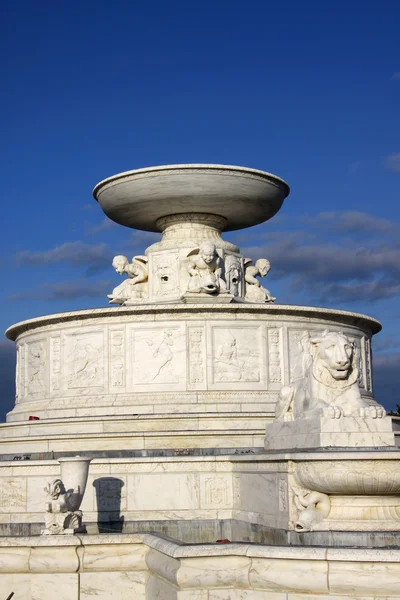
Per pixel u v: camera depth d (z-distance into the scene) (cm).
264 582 1053
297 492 1226
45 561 1307
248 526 1432
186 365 1962
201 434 1744
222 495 1582
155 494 1591
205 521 1552
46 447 1797
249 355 1988
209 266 2111
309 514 1197
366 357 2194
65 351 2066
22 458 1769
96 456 1723
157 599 1226
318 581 1023
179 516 1577
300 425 1323
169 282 2181
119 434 1753
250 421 1838
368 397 2139
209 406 1916
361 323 2159
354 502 1207
